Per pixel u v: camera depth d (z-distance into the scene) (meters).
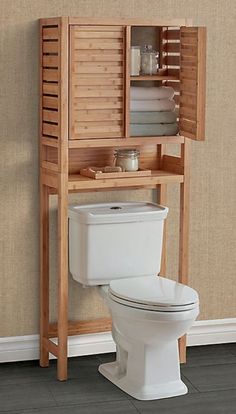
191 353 4.93
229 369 4.68
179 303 4.14
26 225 4.65
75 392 4.35
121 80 4.45
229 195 4.99
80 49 4.33
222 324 5.07
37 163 4.62
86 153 4.70
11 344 4.71
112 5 4.64
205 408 4.18
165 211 4.59
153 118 4.56
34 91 4.57
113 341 4.89
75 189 4.43
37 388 4.39
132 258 4.57
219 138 4.93
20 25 4.50
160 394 4.29
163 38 4.76
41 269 4.66
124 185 4.50
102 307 4.84
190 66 4.46
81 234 4.50
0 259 4.62
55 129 4.41
